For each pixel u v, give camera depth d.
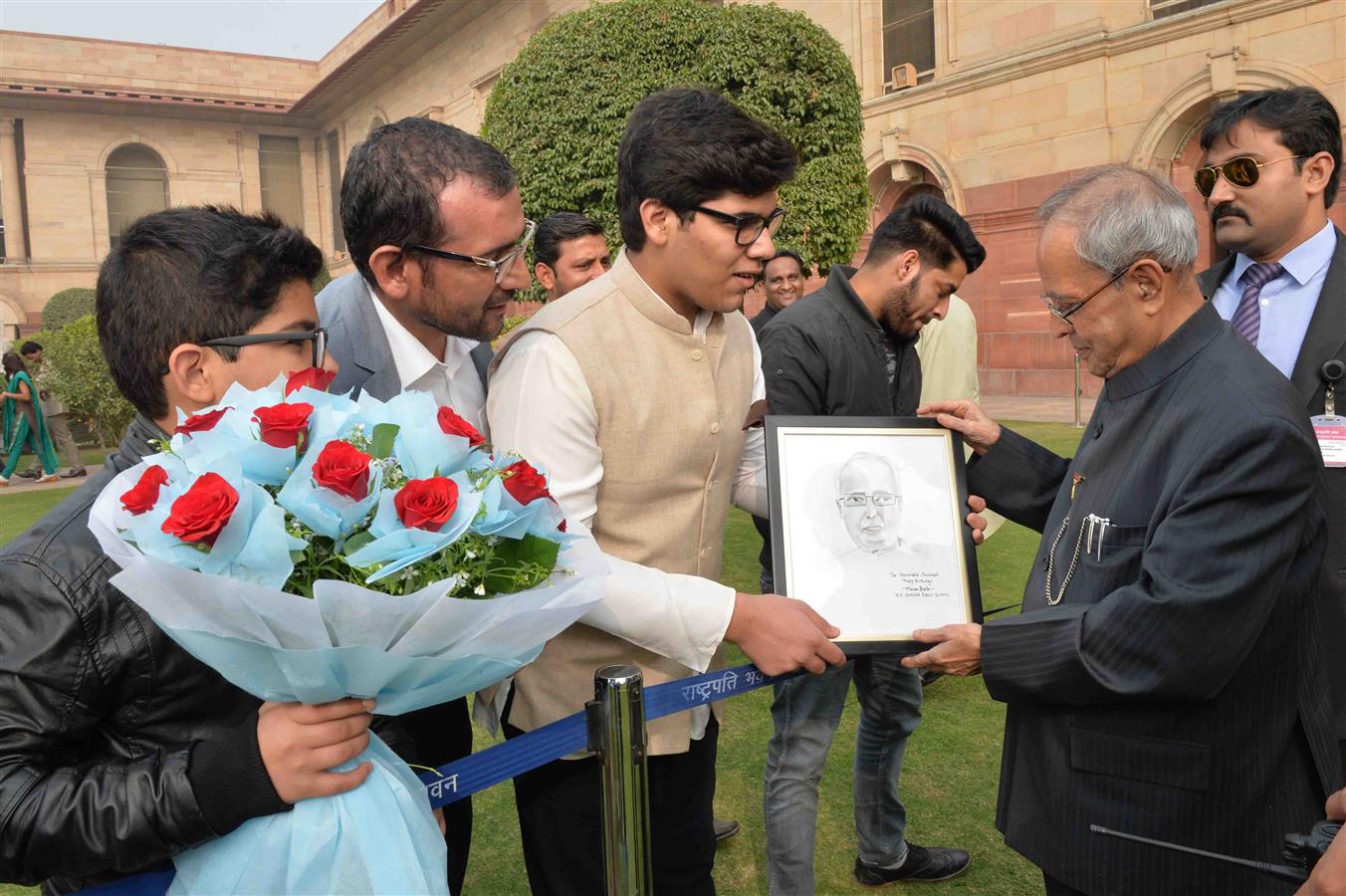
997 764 3.13
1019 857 2.62
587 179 8.02
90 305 23.66
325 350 1.32
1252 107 2.37
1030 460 1.95
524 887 2.54
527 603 1.08
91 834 0.99
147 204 30.61
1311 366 2.27
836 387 2.44
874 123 15.41
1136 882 1.48
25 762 1.01
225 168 31.50
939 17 14.36
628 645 1.63
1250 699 1.46
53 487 10.25
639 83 7.89
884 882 2.52
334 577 1.04
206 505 0.93
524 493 1.09
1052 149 13.06
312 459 1.03
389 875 1.08
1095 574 1.57
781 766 2.23
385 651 1.02
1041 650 1.51
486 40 22.59
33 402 10.74
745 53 7.95
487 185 1.58
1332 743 1.55
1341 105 10.32
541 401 1.55
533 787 1.66
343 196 1.65
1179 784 1.46
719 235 1.52
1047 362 13.41
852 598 1.77
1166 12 12.02
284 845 1.05
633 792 1.43
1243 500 1.37
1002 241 13.86
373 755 1.17
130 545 0.99
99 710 1.07
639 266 1.64
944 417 1.95
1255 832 1.46
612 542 1.65
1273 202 2.34
